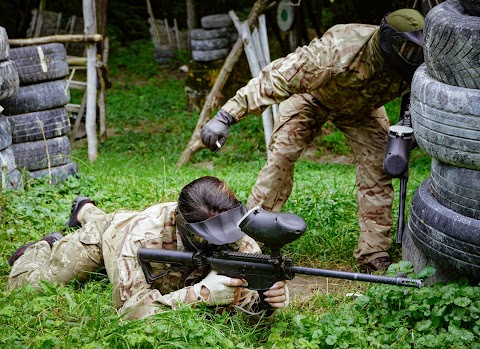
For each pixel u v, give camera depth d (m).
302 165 11.45
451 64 4.29
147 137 14.95
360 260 5.87
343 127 5.95
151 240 4.47
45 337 3.98
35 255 5.14
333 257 6.08
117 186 7.80
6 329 4.16
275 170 5.91
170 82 20.92
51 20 21.92
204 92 16.52
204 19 16.31
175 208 4.56
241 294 4.44
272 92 5.29
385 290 4.50
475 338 4.14
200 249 4.25
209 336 3.98
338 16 18.78
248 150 13.27
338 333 4.12
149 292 4.33
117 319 4.06
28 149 8.41
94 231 4.98
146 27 25.23
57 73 8.79
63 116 8.74
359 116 5.80
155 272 4.50
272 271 4.04
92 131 12.84
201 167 12.23
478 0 4.33
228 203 4.15
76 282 5.04
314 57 5.24
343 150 12.93
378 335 4.25
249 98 5.33
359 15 16.45
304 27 14.85
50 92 8.59
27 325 4.26
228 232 4.06
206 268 4.54
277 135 5.93
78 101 17.78
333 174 9.85
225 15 16.34
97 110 15.44
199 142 12.09
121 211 5.10
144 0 25.94
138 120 16.69
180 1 25.97
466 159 4.36
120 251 4.59
